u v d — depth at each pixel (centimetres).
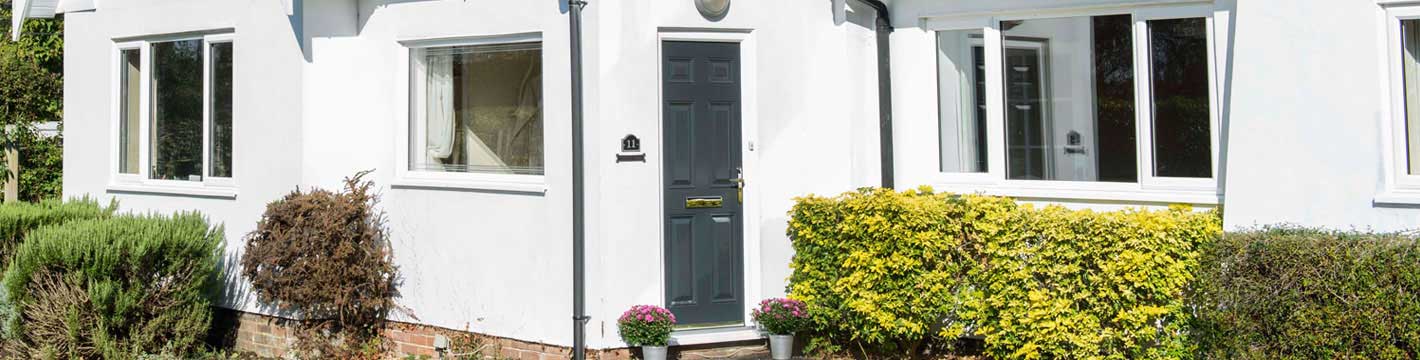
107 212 911
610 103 727
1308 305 576
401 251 809
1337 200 629
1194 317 644
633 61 732
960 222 706
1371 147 620
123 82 958
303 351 820
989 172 793
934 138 811
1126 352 662
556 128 737
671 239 754
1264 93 648
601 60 725
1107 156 759
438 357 789
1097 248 647
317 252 791
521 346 757
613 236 729
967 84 805
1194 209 715
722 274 766
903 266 704
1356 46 623
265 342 870
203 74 897
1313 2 633
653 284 741
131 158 957
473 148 795
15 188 1220
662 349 711
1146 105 737
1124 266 638
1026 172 789
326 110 827
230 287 886
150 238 794
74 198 945
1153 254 636
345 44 828
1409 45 630
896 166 822
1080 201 760
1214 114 711
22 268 786
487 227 771
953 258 714
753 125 762
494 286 768
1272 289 586
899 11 821
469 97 796
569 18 721
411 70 818
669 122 750
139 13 931
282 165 837
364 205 804
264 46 848
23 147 1261
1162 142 735
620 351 732
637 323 707
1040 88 782
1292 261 581
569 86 729
